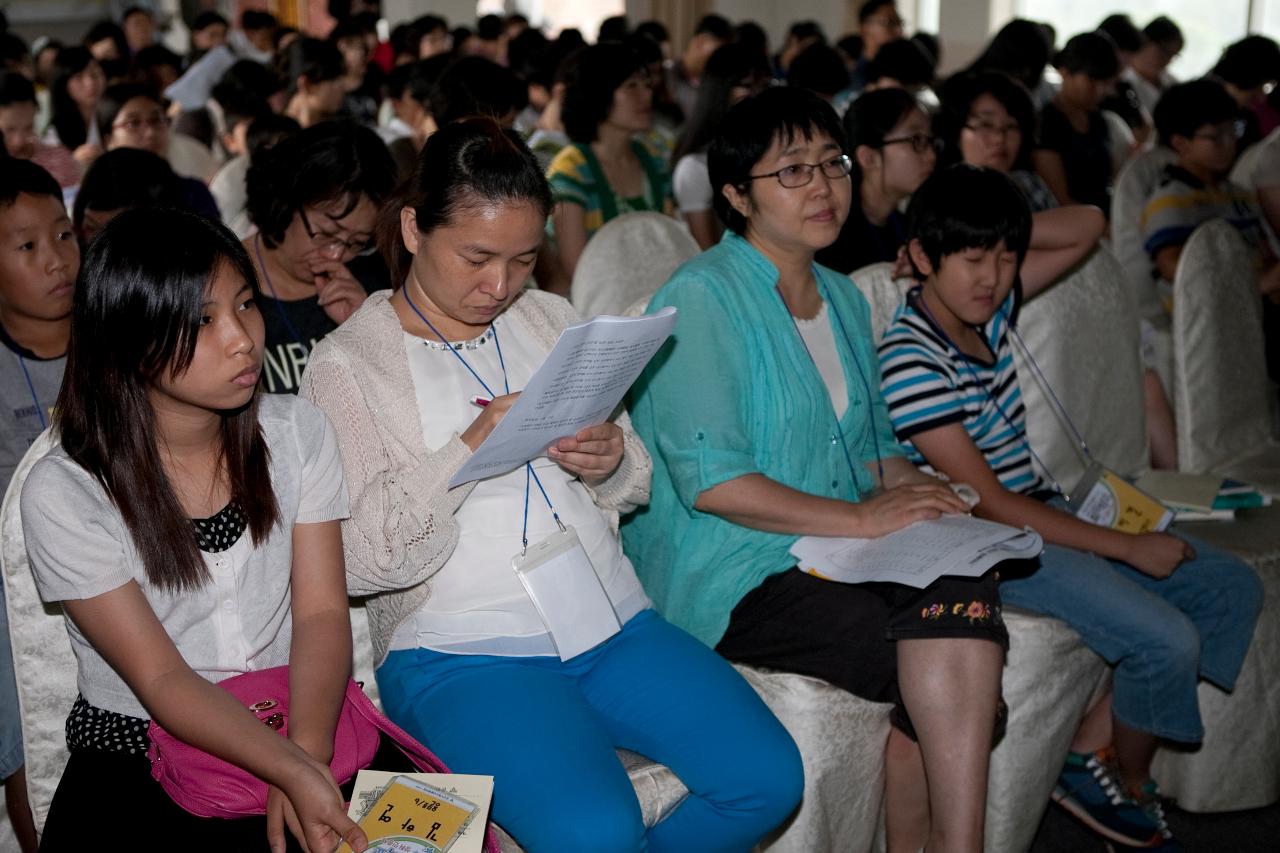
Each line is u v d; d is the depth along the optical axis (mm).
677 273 2061
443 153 1617
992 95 3414
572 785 1537
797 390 2049
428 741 1639
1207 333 2939
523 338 1842
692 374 1984
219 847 1399
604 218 3809
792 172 1988
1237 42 5691
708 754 1684
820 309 2174
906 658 1885
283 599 1594
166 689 1419
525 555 1711
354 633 1887
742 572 2029
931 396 2213
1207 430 2955
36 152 4457
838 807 2014
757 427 2045
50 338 1975
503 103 3650
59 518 1409
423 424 1711
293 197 2119
